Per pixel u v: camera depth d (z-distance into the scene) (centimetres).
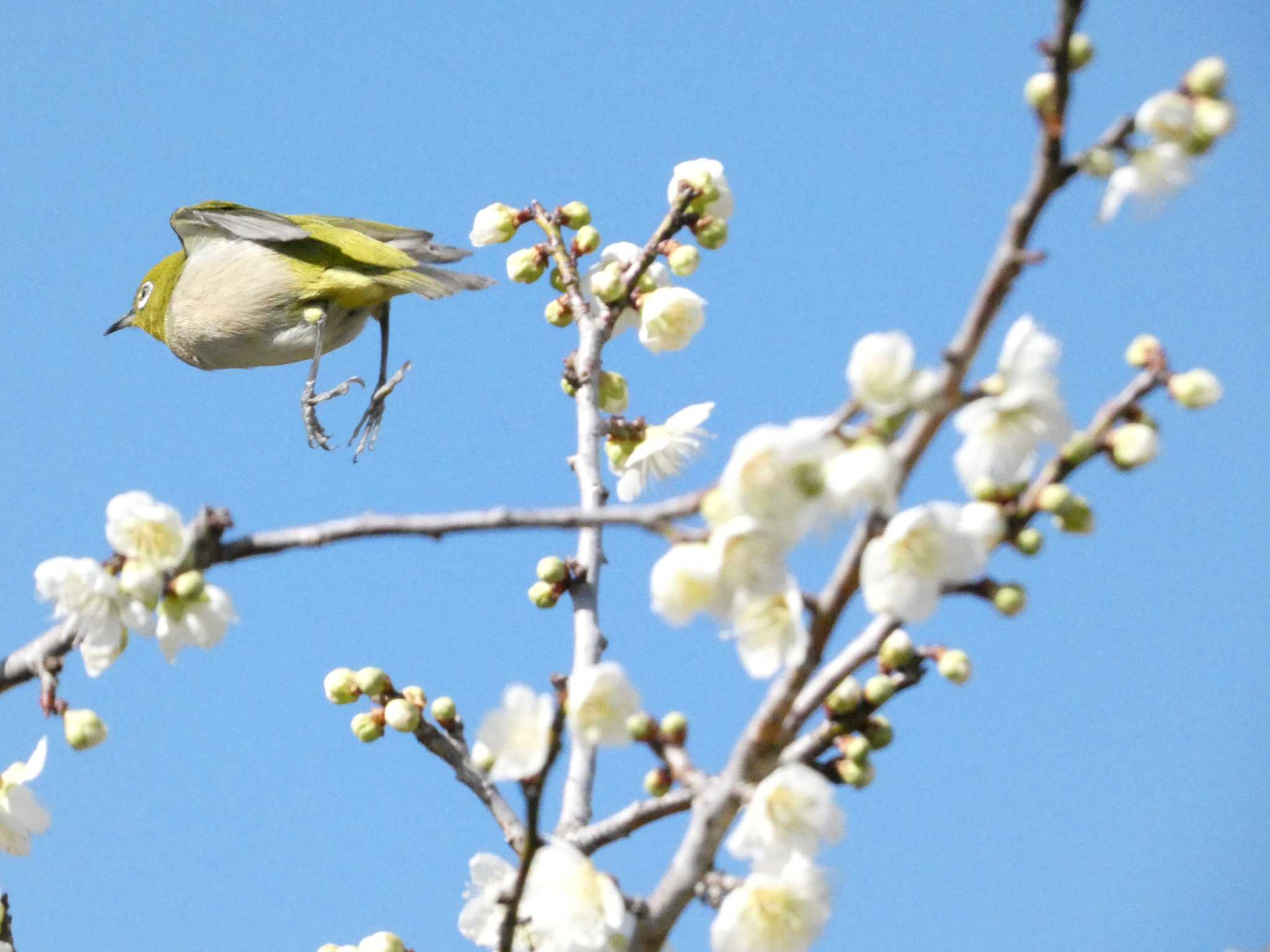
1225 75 574
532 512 602
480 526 610
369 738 870
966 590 657
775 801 629
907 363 543
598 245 1143
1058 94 566
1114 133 576
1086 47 564
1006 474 620
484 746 626
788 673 619
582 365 1073
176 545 688
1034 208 565
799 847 624
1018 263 555
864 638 660
